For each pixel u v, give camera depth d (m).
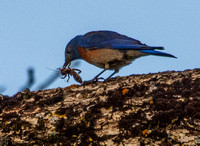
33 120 9.90
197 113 9.07
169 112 9.22
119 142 9.16
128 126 9.31
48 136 9.60
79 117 9.76
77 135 9.53
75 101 10.39
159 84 10.55
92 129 9.51
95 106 9.98
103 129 9.45
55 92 11.12
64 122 9.70
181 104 9.41
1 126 10.00
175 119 9.14
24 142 9.66
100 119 9.65
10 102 10.74
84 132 9.50
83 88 11.12
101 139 9.31
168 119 9.17
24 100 10.85
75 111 9.91
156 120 9.23
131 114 9.53
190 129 8.96
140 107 9.70
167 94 9.95
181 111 9.23
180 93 9.91
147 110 9.59
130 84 10.70
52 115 9.93
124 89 10.30
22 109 10.41
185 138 8.84
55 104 10.46
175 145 8.83
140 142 9.03
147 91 10.20
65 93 11.01
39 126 9.77
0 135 9.84
